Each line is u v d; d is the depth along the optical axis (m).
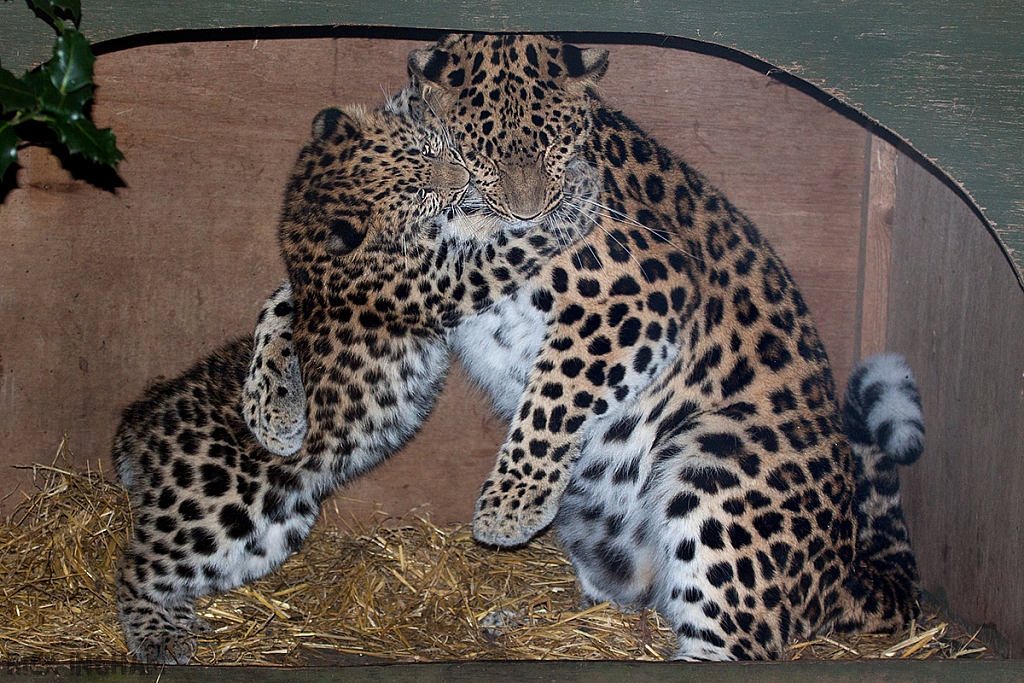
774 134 5.10
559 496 4.30
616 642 4.39
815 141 5.12
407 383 4.70
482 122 3.98
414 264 4.41
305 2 3.13
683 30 3.26
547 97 4.00
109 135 2.95
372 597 4.66
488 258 4.27
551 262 4.23
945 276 4.60
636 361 4.26
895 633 4.32
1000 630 4.07
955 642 4.28
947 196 4.57
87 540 4.66
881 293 5.16
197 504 4.38
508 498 4.24
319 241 4.45
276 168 4.98
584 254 4.21
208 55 4.83
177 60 4.80
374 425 4.70
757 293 4.50
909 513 5.00
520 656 4.25
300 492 4.62
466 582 4.92
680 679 3.39
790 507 4.08
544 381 4.26
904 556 4.62
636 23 3.24
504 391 4.71
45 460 4.90
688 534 4.08
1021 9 3.29
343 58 4.93
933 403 4.71
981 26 3.30
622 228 4.23
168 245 4.94
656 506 4.29
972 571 4.32
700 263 4.39
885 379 4.67
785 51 3.30
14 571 4.50
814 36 3.29
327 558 5.05
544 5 3.21
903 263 5.02
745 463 4.11
